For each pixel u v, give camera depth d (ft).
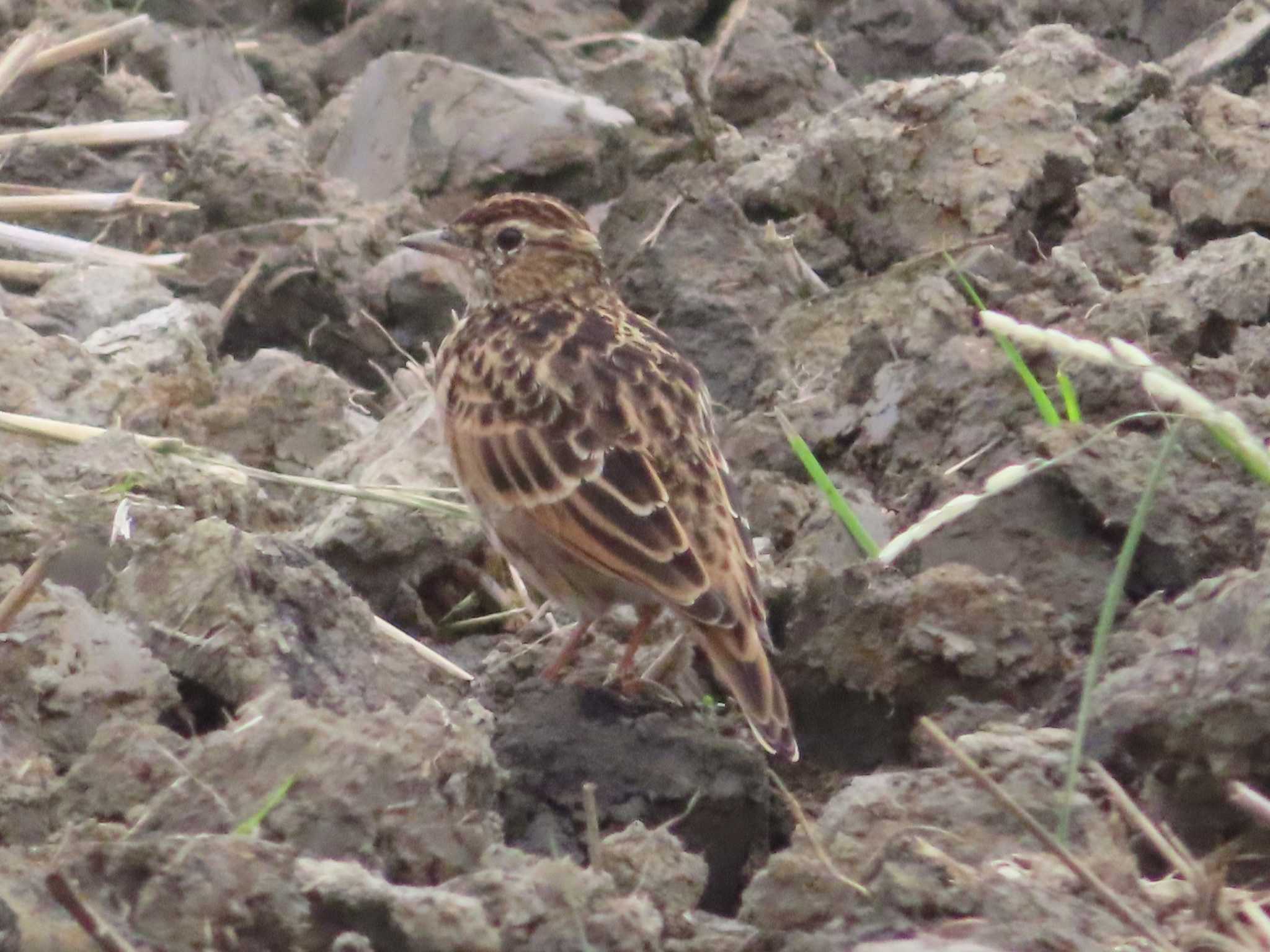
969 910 26.94
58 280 49.62
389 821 28.73
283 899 25.82
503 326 38.58
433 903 25.82
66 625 32.91
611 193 57.72
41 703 32.14
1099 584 38.99
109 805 29.37
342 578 40.68
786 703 33.65
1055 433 40.04
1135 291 45.68
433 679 37.04
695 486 35.29
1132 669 31.32
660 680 36.63
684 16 67.36
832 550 40.63
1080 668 34.24
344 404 46.91
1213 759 29.73
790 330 49.80
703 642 33.96
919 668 35.40
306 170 54.85
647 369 36.91
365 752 29.01
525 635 39.63
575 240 39.96
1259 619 30.30
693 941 27.48
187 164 56.49
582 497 35.53
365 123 58.75
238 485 41.19
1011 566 39.47
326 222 53.57
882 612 35.60
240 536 34.86
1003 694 35.17
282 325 53.11
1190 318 45.01
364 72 63.00
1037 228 53.21
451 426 38.01
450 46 64.08
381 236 53.88
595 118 57.52
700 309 50.21
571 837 33.12
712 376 49.70
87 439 40.93
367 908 25.79
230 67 62.95
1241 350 45.06
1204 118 54.13
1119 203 51.62
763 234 52.08
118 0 65.41
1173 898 27.99
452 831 28.86
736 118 64.34
